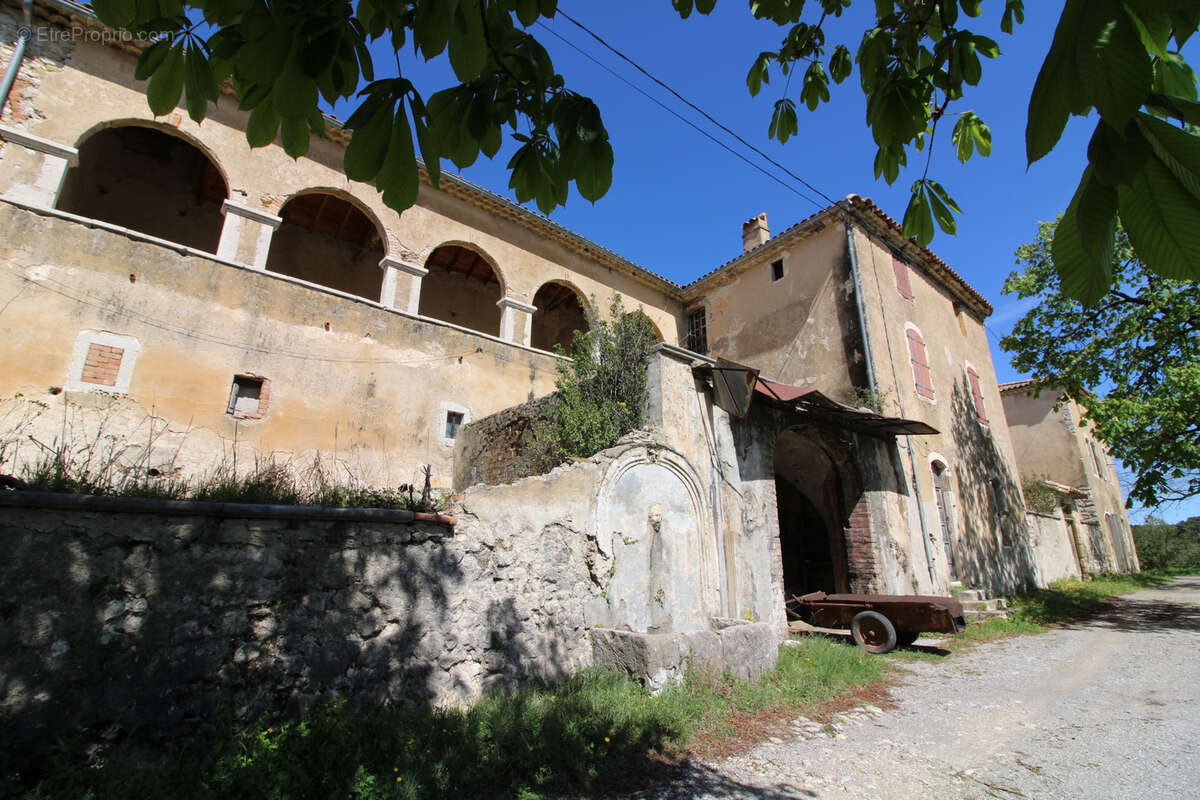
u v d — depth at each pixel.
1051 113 1.17
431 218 13.41
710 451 8.95
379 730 4.38
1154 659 9.05
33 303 8.09
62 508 3.90
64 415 8.02
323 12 1.58
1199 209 1.10
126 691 3.89
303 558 4.82
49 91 9.36
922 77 2.52
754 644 6.91
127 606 4.03
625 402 8.71
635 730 5.00
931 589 12.65
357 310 11.15
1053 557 20.89
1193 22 1.11
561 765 4.43
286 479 6.30
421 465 11.29
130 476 5.59
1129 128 1.15
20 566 3.72
